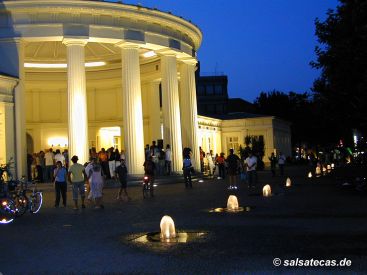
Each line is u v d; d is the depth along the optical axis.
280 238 9.35
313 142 74.81
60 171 17.30
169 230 9.99
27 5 24.39
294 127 75.69
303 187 22.17
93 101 37.44
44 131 35.88
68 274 7.18
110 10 25.66
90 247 9.21
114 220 13.03
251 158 23.30
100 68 36.59
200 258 7.84
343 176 28.64
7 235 11.02
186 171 24.34
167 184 26.64
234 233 10.09
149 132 36.75
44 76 35.81
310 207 14.15
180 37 30.44
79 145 24.75
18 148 24.14
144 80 36.00
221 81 82.62
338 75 18.67
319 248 8.31
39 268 7.63
